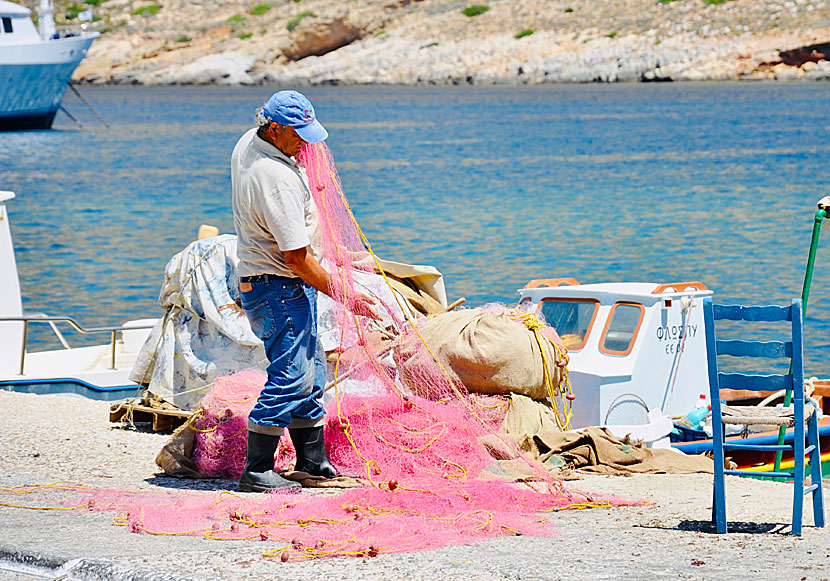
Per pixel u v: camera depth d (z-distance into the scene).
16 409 9.50
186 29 178.75
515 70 153.75
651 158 52.59
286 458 6.78
